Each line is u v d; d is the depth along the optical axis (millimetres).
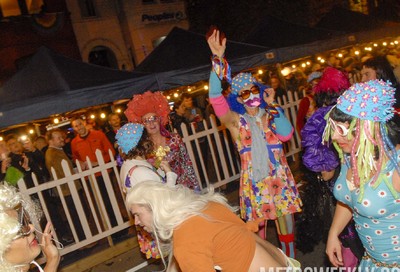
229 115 3162
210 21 19359
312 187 2881
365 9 19234
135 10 18375
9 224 1604
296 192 3223
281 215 3146
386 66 3029
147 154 2926
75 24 16922
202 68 6418
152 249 3307
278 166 3174
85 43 17234
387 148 1748
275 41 8672
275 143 3176
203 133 5883
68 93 5082
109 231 5012
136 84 5691
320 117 2504
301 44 8094
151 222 1826
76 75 5465
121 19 18547
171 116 6969
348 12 10898
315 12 18750
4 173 5352
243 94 3018
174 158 3496
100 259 4805
